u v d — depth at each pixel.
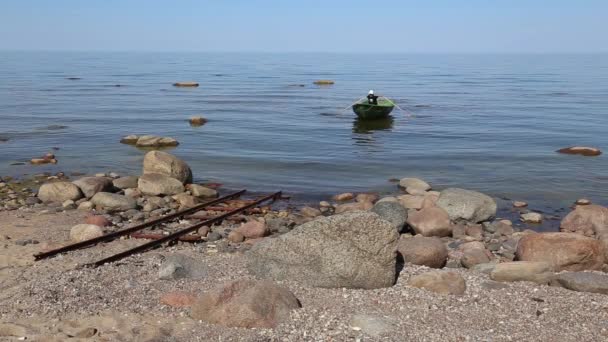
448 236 14.75
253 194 19.52
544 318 8.17
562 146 30.34
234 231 13.31
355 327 7.71
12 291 9.12
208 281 9.53
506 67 173.50
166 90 69.31
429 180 22.58
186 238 12.77
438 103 54.28
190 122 38.84
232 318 7.78
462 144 30.91
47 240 12.52
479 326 7.89
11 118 39.28
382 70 143.25
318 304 8.54
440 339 7.41
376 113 39.56
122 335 7.54
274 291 8.24
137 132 34.19
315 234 9.39
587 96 63.12
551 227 16.56
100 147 28.81
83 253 11.38
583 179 22.84
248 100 56.44
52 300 8.55
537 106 51.69
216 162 25.38
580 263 10.66
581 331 7.78
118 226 14.02
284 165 24.92
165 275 9.59
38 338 7.44
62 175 22.08
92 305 8.43
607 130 36.38
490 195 20.38
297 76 109.50
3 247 11.90
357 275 9.15
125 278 9.64
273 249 9.59
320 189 20.69
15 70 117.31
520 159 26.72
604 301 8.78
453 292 9.05
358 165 25.19
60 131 33.81
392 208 14.59
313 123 39.06
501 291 9.18
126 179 19.20
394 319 7.95
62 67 139.12
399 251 10.82
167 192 18.17
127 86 75.31
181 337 7.50
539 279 9.63
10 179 21.31
